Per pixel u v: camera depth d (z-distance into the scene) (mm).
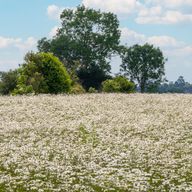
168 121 34375
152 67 120250
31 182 19375
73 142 27703
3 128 31422
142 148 25594
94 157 23594
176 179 19891
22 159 23094
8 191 18141
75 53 107062
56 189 18344
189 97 49562
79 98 46531
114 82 61750
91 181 19359
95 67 102250
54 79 53812
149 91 120625
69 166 21484
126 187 18516
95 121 34281
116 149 25547
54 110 38750
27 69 53781
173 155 24078
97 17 107375
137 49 120000
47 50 111375
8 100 44125
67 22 109750
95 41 106812
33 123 33406
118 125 32688
